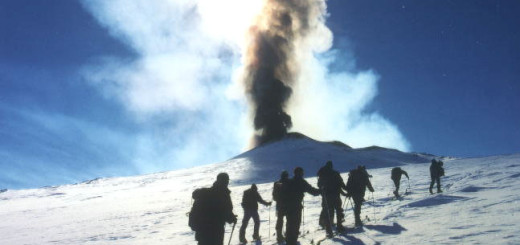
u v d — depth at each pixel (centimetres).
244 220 1157
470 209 1026
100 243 1468
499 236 675
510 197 1134
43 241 1667
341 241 839
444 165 3709
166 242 1349
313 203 2053
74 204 4541
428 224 895
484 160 3662
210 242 624
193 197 650
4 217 3306
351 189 1087
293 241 833
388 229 908
